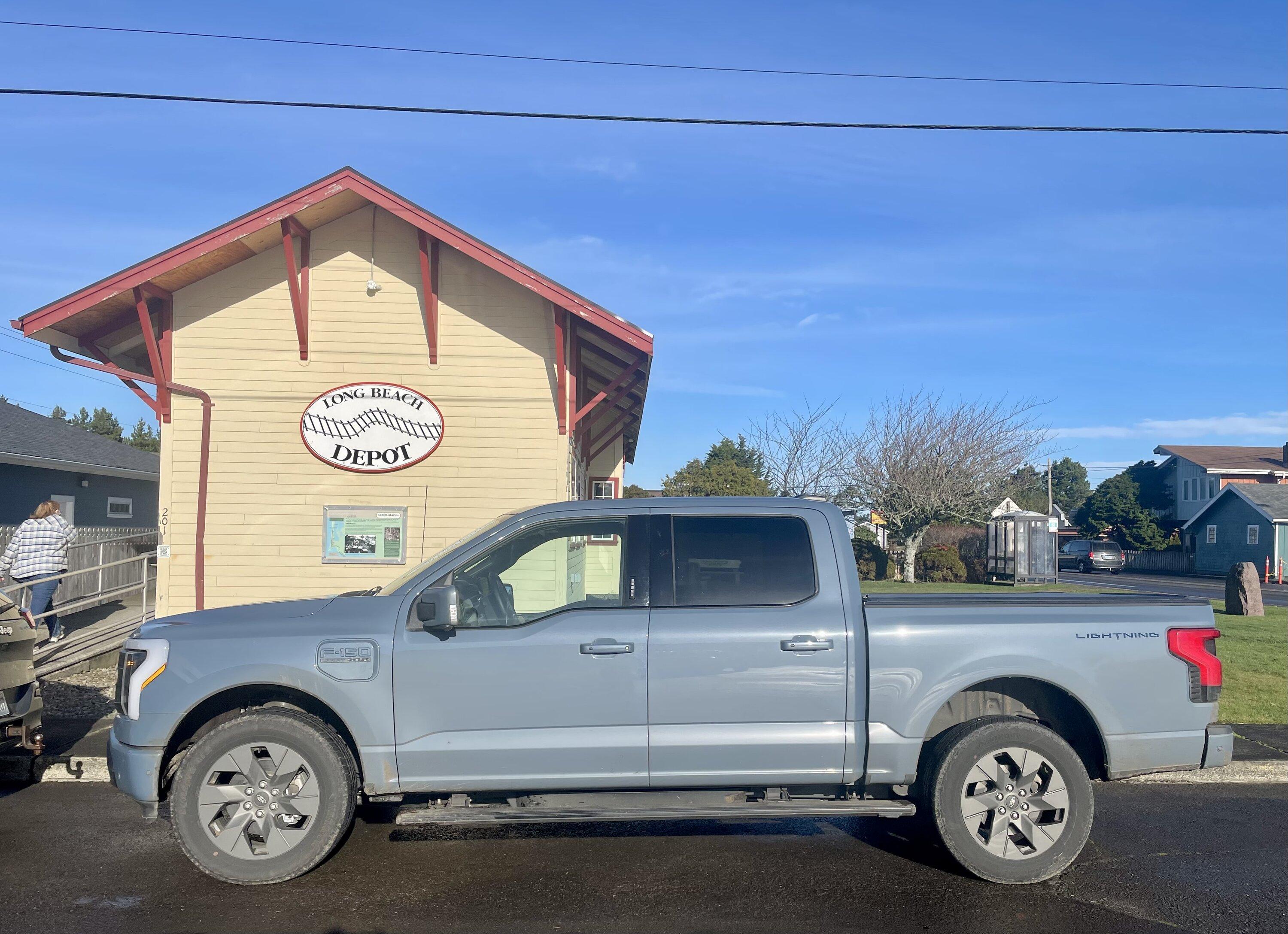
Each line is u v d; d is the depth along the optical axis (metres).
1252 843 5.83
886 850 5.70
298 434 11.24
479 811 5.00
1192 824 6.23
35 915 4.62
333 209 10.93
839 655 5.11
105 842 5.75
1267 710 9.25
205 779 4.94
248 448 11.18
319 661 5.02
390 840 5.82
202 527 11.06
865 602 5.42
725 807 5.04
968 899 4.91
